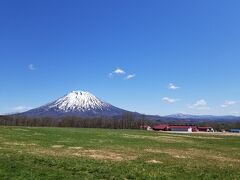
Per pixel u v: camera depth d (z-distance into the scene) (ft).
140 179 82.99
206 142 250.98
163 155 144.15
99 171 89.45
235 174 98.43
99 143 191.42
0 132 242.37
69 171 86.43
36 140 191.01
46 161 99.66
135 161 118.32
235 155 160.04
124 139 237.86
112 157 127.65
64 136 238.48
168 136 319.68
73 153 134.51
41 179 72.84
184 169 103.09
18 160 96.78
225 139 296.92
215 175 94.07
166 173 93.15
